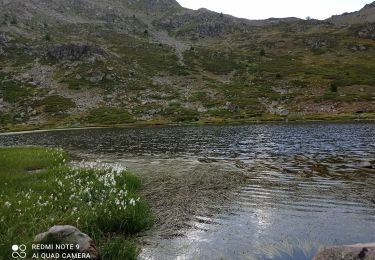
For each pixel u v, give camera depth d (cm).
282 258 1188
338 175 2511
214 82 14788
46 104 12375
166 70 16525
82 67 15850
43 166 2791
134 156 3784
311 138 5088
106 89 13850
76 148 4794
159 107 11888
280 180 2400
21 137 7356
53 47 17538
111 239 1333
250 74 15812
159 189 2198
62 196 1672
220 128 7681
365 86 12606
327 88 12719
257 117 10144
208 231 1455
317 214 1647
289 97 12038
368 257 950
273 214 1659
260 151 3909
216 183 2344
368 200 1856
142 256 1225
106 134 7138
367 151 3659
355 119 8831
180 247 1296
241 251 1252
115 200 1520
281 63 17888
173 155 3778
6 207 1405
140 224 1452
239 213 1684
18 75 15025
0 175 2197
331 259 996
